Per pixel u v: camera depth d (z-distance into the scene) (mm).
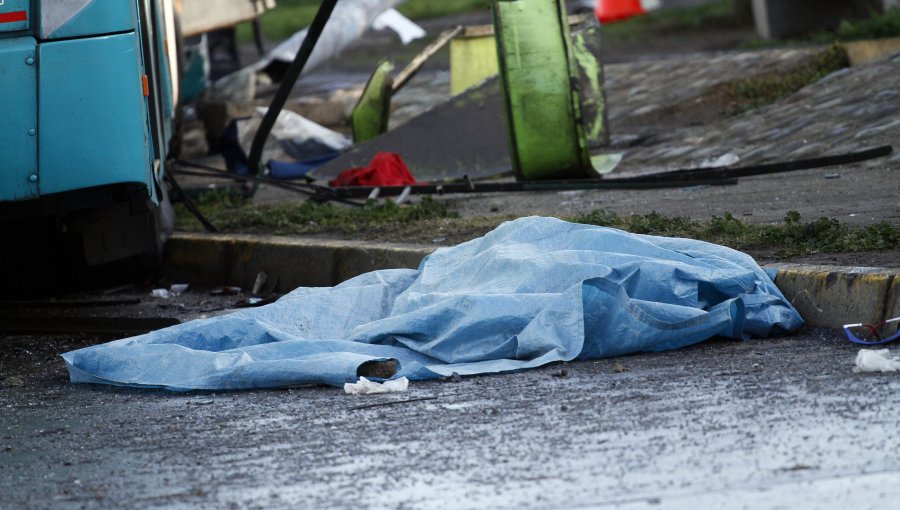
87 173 14547
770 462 7656
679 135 27594
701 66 34188
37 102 14352
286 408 10438
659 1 63781
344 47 38094
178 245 19656
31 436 10000
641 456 8008
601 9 63531
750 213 16984
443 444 8727
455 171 25016
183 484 8188
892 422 8305
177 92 24844
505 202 20859
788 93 30656
